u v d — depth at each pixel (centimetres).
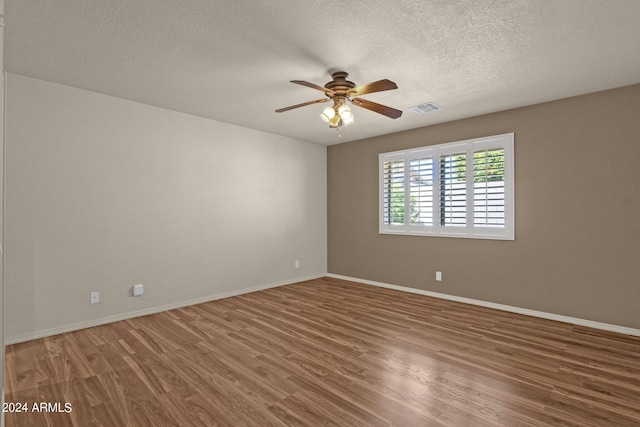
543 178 359
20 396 207
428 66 275
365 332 316
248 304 412
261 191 488
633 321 311
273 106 379
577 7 196
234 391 213
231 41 238
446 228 434
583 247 336
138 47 246
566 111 345
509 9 199
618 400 202
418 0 191
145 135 370
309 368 244
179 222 398
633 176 310
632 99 310
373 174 520
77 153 323
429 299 436
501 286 390
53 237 310
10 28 218
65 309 316
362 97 345
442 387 218
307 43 240
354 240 548
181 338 301
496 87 319
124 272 354
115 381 225
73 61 267
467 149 414
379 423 181
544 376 231
